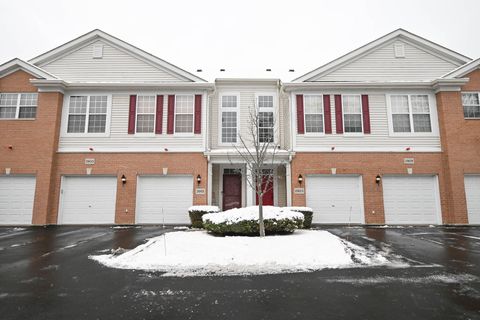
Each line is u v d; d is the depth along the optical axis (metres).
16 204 13.68
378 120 14.54
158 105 14.69
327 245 7.75
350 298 4.35
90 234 10.73
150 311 3.91
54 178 13.97
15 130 14.00
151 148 14.34
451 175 13.70
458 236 10.20
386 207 13.98
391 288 4.77
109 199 14.04
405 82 14.42
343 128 14.49
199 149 14.30
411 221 13.86
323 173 14.16
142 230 11.85
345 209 14.03
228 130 16.06
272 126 15.77
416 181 14.18
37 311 3.91
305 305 4.10
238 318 3.70
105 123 14.49
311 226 13.15
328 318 3.69
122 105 14.68
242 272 5.66
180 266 6.04
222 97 16.38
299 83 14.58
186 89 14.81
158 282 5.11
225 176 16.05
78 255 7.22
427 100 14.68
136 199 14.01
